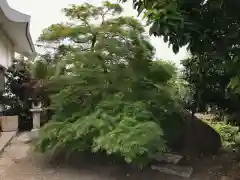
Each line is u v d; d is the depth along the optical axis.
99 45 4.65
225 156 5.55
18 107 8.28
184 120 5.62
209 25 2.91
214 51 3.26
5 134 6.89
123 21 4.75
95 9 4.82
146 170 4.34
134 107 4.18
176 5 2.59
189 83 5.73
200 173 4.38
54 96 4.89
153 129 3.77
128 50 4.70
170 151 5.45
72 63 4.61
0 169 4.38
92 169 4.37
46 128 4.59
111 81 4.56
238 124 5.60
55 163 4.63
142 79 4.63
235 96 4.40
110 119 4.04
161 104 4.61
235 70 3.04
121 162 4.46
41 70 5.91
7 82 8.27
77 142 4.22
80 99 4.69
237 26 2.98
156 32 2.63
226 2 2.72
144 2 2.85
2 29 8.46
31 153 5.20
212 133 6.12
